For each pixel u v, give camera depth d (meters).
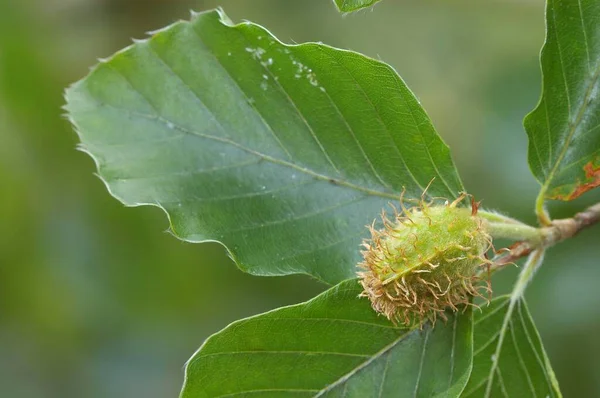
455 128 0.53
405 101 0.41
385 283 0.40
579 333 0.49
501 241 0.47
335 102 0.42
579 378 0.49
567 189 0.42
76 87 0.43
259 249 0.42
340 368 0.41
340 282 0.40
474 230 0.40
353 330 0.41
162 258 0.53
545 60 0.41
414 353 0.41
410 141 0.41
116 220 0.53
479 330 0.42
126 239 0.53
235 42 0.42
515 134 0.52
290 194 0.42
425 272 0.40
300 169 0.42
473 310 0.41
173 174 0.42
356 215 0.42
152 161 0.42
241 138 0.42
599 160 0.41
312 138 0.42
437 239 0.40
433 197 0.41
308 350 0.41
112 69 0.43
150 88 0.43
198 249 0.53
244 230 0.42
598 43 0.41
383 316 0.41
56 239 0.53
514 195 0.51
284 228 0.42
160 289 0.53
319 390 0.41
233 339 0.40
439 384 0.40
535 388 0.42
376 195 0.42
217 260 0.53
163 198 0.42
